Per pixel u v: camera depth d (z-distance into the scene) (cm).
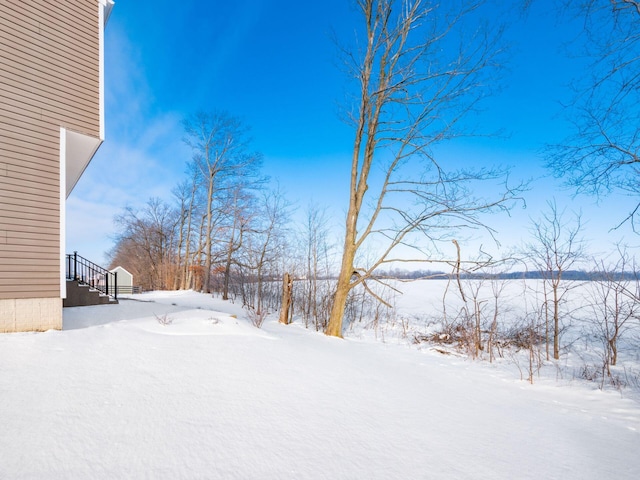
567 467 369
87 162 975
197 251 3092
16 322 679
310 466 323
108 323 842
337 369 677
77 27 803
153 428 360
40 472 274
